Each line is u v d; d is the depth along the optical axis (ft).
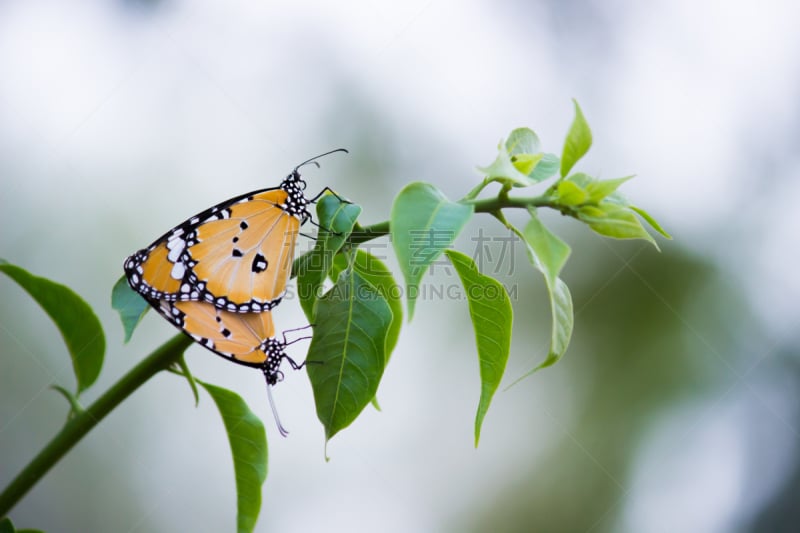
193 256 1.85
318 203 1.87
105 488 2.58
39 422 2.61
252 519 1.90
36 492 2.54
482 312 1.88
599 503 2.64
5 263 1.84
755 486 2.64
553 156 1.89
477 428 1.87
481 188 1.82
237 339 1.86
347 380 1.85
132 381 1.84
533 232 1.79
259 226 1.87
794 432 2.65
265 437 1.90
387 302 1.88
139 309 1.90
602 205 1.81
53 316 1.86
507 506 2.66
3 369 2.61
